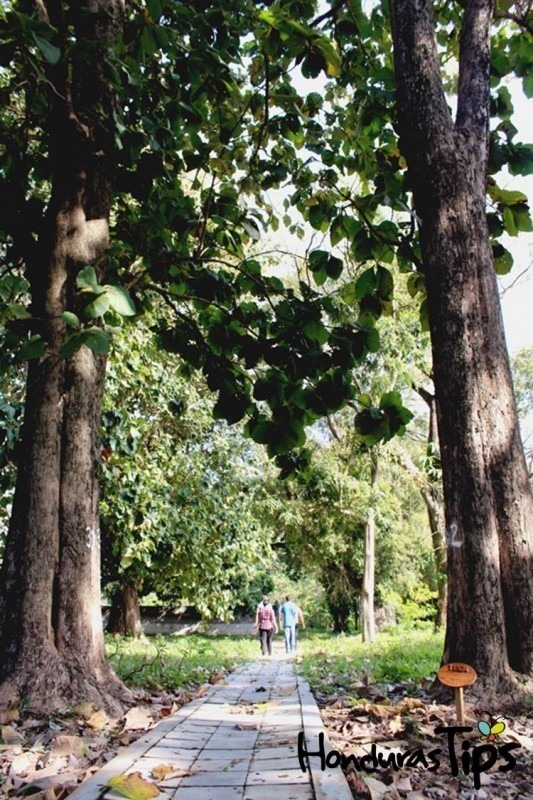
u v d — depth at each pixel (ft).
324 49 16.31
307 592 120.98
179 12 17.02
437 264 15.84
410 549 83.87
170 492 50.72
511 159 19.13
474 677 11.32
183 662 28.84
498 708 12.75
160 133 17.28
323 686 19.40
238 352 19.75
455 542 14.46
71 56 14.17
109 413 29.73
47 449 14.16
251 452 61.57
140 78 17.13
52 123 16.34
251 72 21.88
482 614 13.70
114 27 16.39
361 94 22.68
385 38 23.85
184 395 49.03
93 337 11.09
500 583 14.01
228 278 20.93
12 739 10.21
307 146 20.84
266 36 17.31
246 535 59.47
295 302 18.03
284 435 18.26
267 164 21.90
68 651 13.41
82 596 13.91
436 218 16.03
